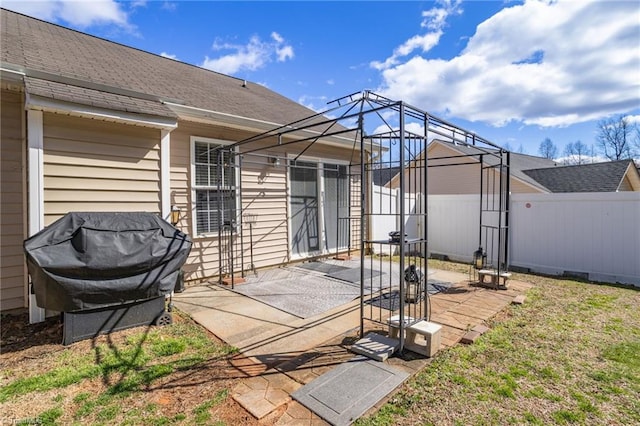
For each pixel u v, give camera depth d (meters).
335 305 4.74
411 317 3.79
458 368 2.93
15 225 4.29
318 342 3.49
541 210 7.03
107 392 2.56
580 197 6.52
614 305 4.69
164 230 4.12
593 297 5.10
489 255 7.88
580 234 6.54
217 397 2.50
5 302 4.20
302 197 8.07
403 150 3.18
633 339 3.52
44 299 3.27
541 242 7.03
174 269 4.09
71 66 5.06
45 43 5.73
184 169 5.89
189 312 4.43
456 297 5.08
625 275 6.02
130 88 5.21
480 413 2.31
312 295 5.25
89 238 3.48
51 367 2.93
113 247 3.59
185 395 2.53
